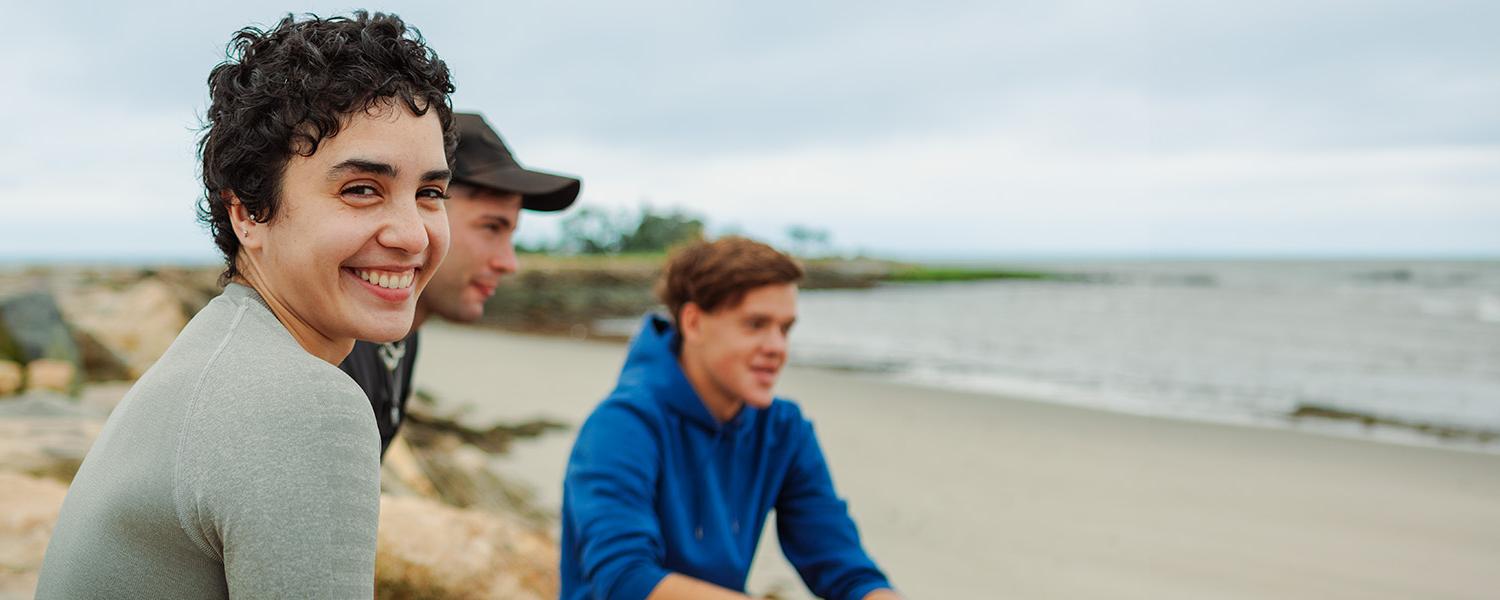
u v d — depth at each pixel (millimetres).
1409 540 5988
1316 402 13109
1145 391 14344
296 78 839
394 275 911
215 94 892
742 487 1915
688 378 1867
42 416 4945
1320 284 57875
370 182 879
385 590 2619
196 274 25156
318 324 932
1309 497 7043
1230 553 5680
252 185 865
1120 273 81750
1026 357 19812
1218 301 42156
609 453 1707
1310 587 5121
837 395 12500
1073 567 5371
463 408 8992
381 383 1892
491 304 37094
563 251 70938
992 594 4953
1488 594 5047
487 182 2061
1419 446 9172
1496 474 7844
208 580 791
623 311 37125
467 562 2723
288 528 744
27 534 2672
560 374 14273
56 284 11773
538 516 5582
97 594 781
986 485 7301
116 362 9359
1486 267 95750
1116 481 7496
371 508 815
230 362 804
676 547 1784
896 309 38562
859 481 7430
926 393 12766
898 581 5129
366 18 912
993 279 68750
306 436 773
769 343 1786
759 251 1790
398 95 884
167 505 759
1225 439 9328
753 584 4883
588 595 1719
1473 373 17031
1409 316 31781
